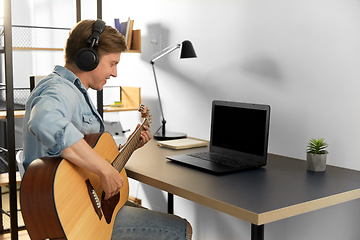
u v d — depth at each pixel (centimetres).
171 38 267
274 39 200
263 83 208
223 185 141
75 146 109
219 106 194
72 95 122
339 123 174
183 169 164
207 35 239
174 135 247
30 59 410
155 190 286
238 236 222
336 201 131
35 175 102
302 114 190
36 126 105
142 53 294
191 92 255
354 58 166
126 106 307
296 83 191
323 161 163
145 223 146
